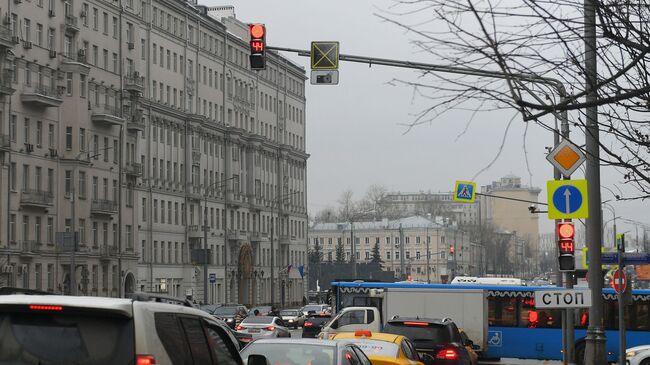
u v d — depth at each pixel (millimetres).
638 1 12531
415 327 32625
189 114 136125
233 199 150125
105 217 111188
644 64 12961
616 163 13883
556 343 55375
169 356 11055
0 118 93688
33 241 97875
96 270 108438
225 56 150000
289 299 172000
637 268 106750
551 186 28672
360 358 19703
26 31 98562
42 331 10711
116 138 114188
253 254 157750
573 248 29047
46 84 101125
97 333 10688
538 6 12305
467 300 53031
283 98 174750
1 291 12852
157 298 14984
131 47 118500
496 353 56062
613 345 54844
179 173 134000
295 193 179875
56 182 102875
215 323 13047
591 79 12867
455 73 12273
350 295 59438
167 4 131500
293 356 18406
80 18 107312
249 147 157000
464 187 67000
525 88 12242
